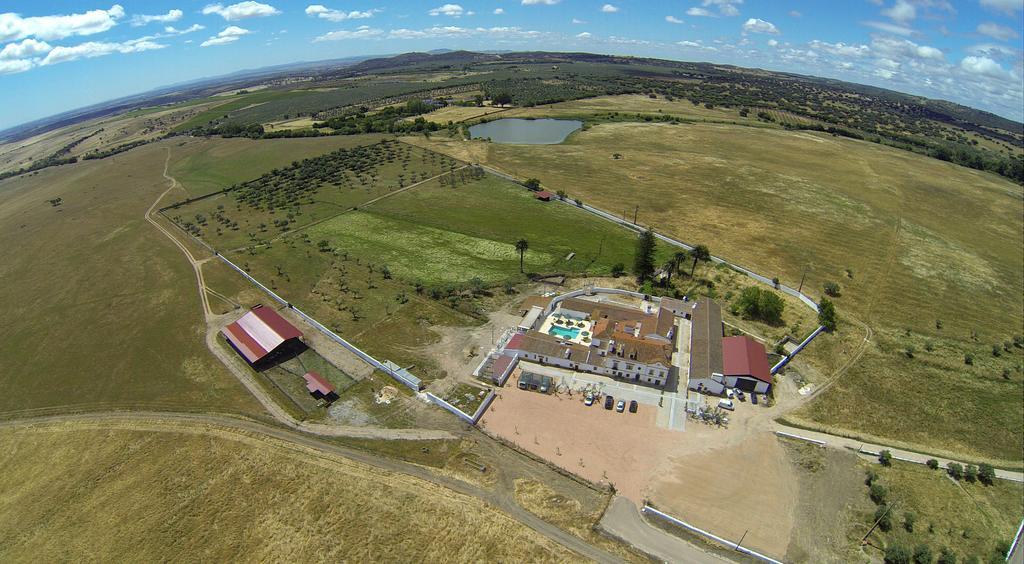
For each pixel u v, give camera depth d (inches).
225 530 2610.7
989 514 2723.9
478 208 6958.7
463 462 2974.9
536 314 4306.1
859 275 5221.5
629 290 4817.9
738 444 3112.7
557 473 2903.5
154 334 4362.7
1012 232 6737.2
